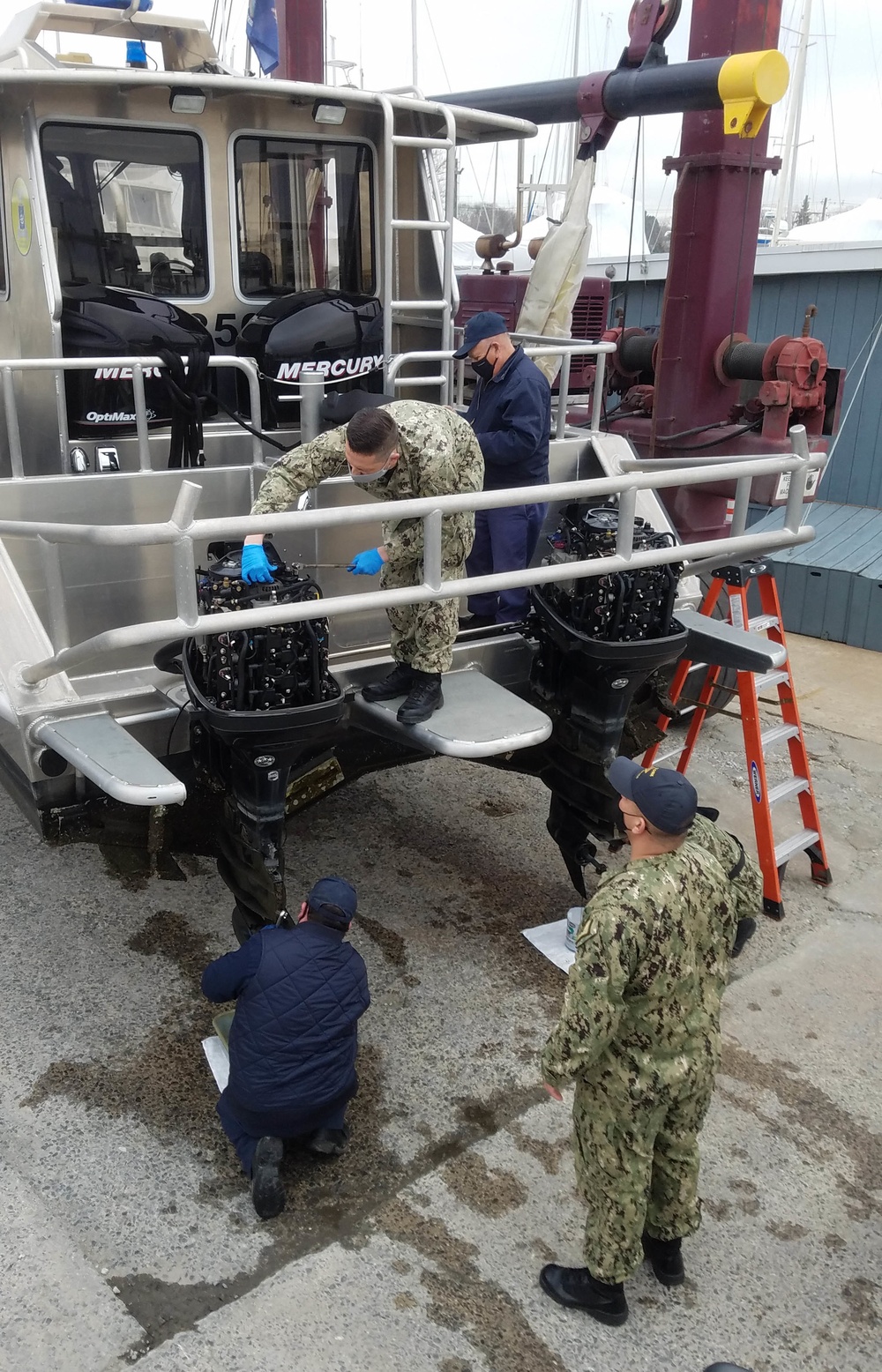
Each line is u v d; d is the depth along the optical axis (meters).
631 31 5.58
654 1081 2.35
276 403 4.26
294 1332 2.43
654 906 2.28
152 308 4.05
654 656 3.60
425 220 5.10
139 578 3.48
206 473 3.61
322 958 2.81
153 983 3.67
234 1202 2.80
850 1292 2.63
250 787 3.06
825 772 5.61
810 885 4.54
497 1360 2.40
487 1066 3.34
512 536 4.09
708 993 2.43
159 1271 2.58
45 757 3.08
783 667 4.42
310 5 6.83
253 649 2.83
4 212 4.13
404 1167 2.94
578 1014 2.26
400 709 3.41
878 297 8.27
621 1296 2.51
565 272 5.61
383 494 3.26
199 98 4.03
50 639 3.39
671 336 6.13
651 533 3.71
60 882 4.28
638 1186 2.40
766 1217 2.84
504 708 3.53
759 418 5.96
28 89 3.86
